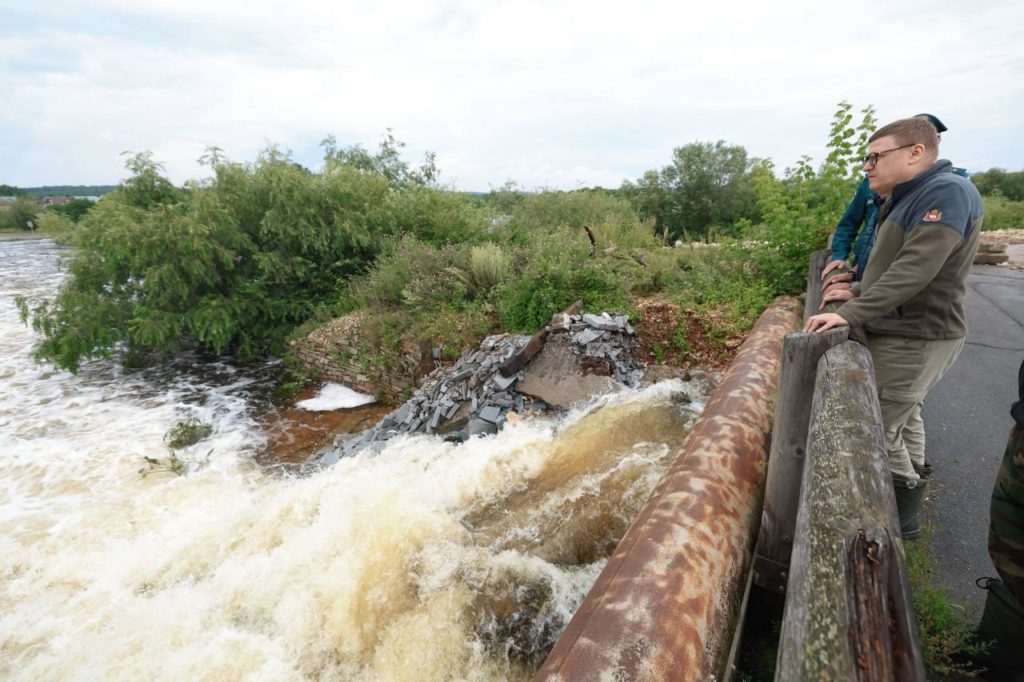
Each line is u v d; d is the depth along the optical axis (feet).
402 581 10.22
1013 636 5.65
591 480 12.25
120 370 33.60
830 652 3.02
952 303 6.20
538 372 18.85
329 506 14.11
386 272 32.30
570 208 62.59
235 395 29.14
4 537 16.07
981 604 7.19
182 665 9.75
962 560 8.04
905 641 2.95
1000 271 32.14
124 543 15.51
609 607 4.83
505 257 28.91
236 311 33.94
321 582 10.85
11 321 45.52
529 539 10.75
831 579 3.35
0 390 29.99
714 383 15.83
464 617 9.11
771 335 13.01
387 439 19.60
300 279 37.22
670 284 24.61
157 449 22.54
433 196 42.55
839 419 4.69
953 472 10.38
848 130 18.25
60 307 32.89
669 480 6.82
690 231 91.20
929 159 6.37
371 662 8.94
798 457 5.94
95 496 18.67
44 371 33.30
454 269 28.53
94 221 33.45
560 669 4.33
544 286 24.22
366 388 28.53
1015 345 17.52
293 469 20.35
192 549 14.14
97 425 25.14
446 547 10.85
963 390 14.12
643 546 5.53
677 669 4.33
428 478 14.25
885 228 6.47
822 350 5.82
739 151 88.53
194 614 11.21
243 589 11.55
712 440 7.47
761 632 6.57
